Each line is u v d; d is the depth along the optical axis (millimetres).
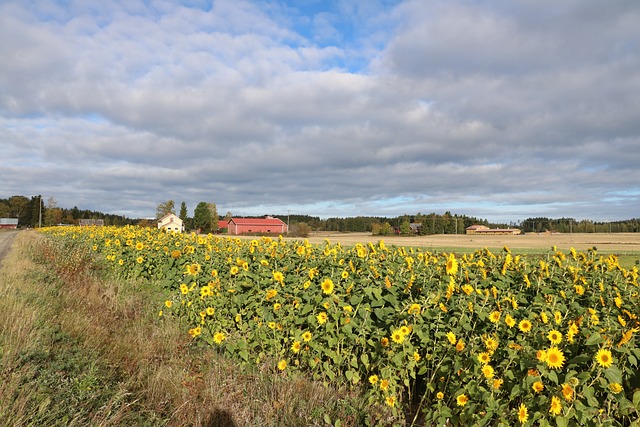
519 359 3670
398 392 4367
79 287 9242
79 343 5594
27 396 3744
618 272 6406
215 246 10867
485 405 3492
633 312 4844
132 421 3914
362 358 4465
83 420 3756
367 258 6797
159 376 4738
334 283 5496
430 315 4527
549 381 3471
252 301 5832
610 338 3512
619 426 3289
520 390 3434
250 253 8109
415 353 4211
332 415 4082
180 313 6887
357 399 4293
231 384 4672
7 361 4414
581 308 4891
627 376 3566
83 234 19672
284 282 5969
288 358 5090
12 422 3414
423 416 4285
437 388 4250
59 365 4680
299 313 5195
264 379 4676
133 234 16094
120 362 5227
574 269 6281
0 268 13023
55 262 12789
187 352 5594
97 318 6770
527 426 3168
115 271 10625
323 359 4992
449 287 4902
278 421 4043
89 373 4594
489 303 4930
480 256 7680
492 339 3873
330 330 4672
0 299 6777
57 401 3916
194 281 7059
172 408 4238
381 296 5090
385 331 4578
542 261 6637
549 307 4660
